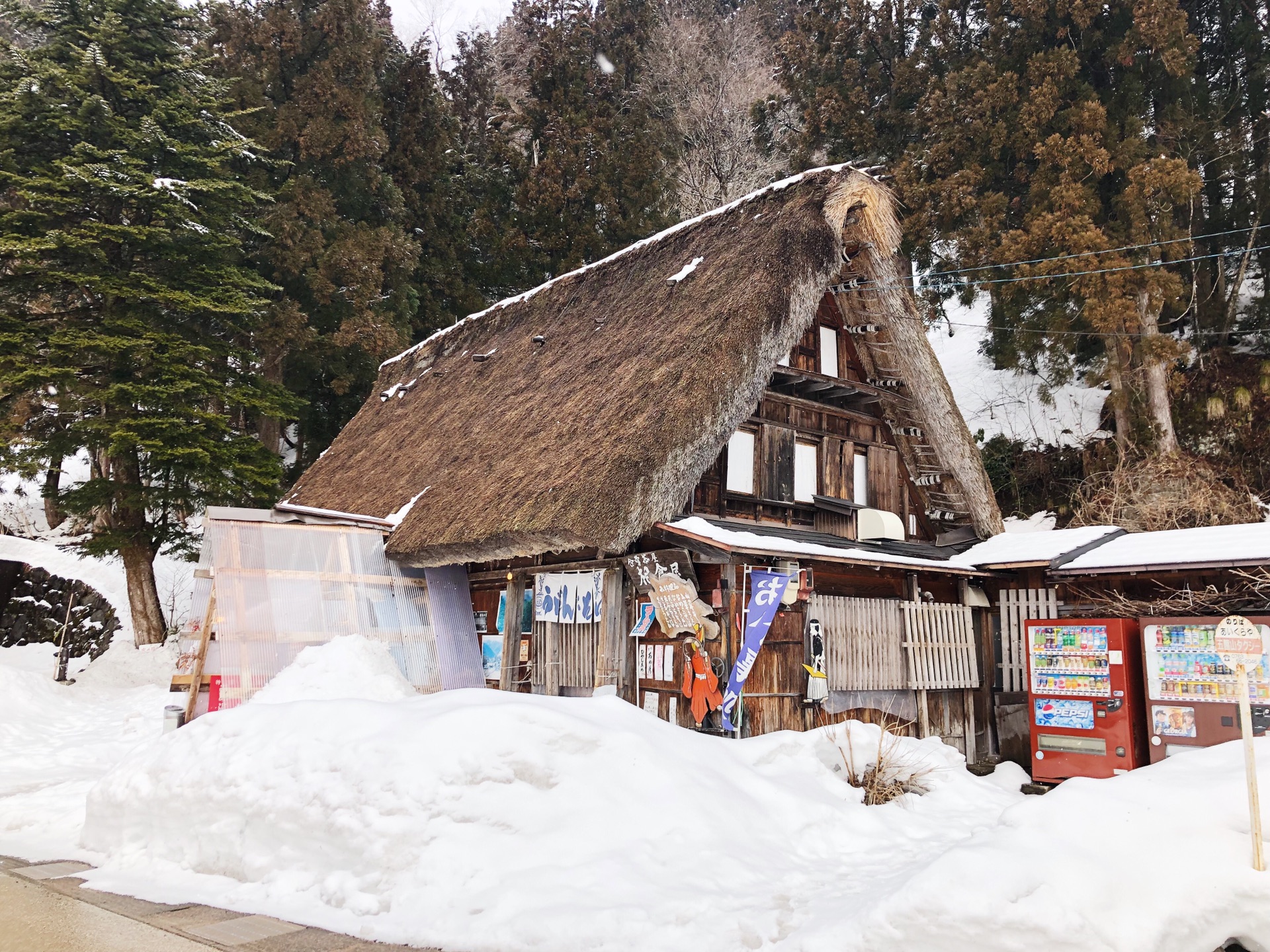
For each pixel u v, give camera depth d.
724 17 31.62
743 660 7.47
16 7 15.38
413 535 9.59
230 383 16.09
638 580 8.02
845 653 8.44
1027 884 3.46
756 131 23.64
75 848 6.10
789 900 4.26
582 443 8.45
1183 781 4.13
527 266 22.89
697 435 7.88
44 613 17.94
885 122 18.22
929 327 18.22
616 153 22.62
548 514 7.70
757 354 8.48
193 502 14.99
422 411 13.39
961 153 15.66
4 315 14.03
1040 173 14.20
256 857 4.99
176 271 15.20
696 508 8.99
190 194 15.38
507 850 4.42
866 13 18.94
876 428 11.23
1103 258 13.05
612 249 22.08
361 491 12.17
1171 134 14.04
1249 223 14.62
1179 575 8.91
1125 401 13.40
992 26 15.58
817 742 6.79
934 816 6.17
